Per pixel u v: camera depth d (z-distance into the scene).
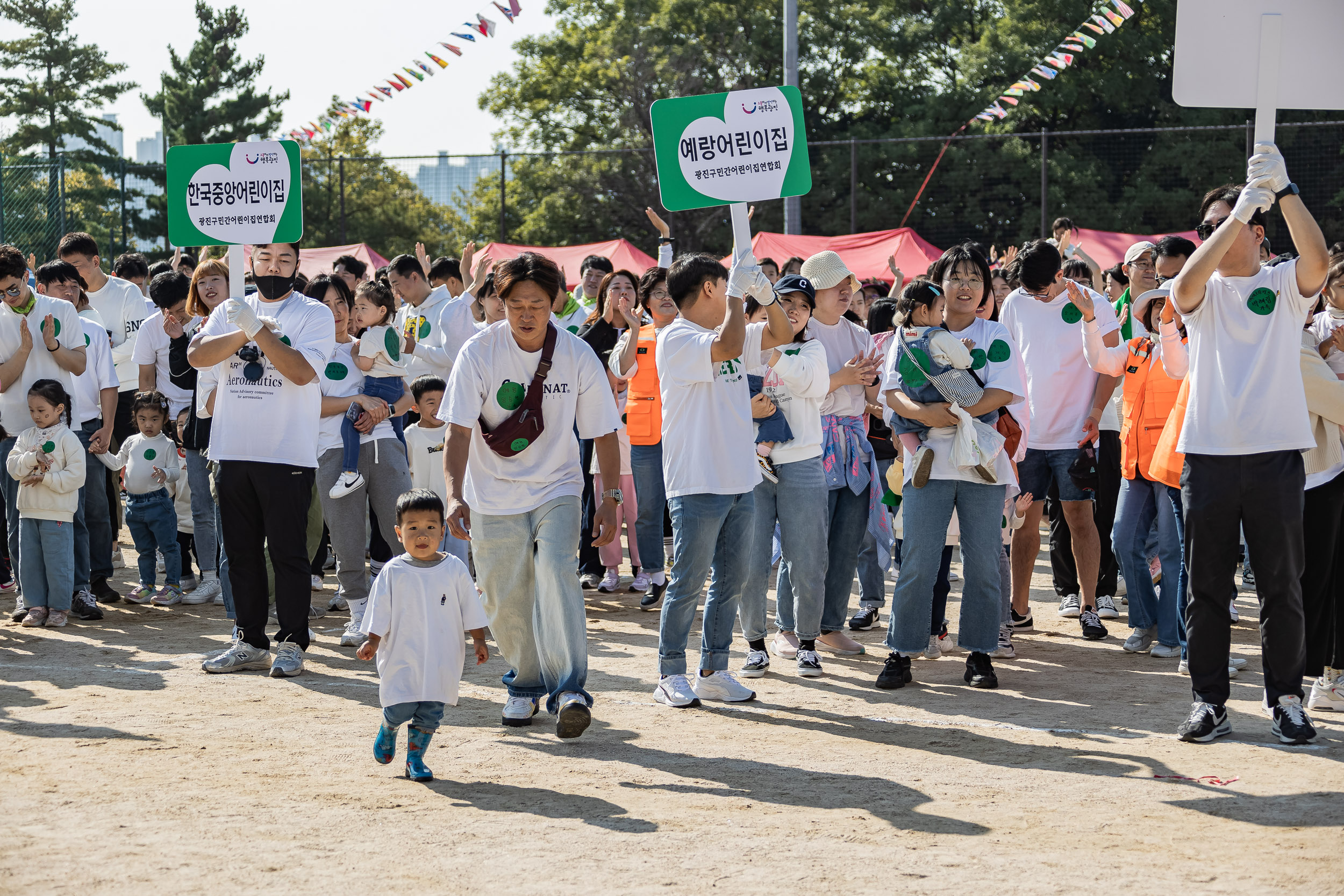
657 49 37.41
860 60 38.16
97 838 3.94
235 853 3.84
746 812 4.33
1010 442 6.30
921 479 6.20
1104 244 19.70
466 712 5.81
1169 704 5.99
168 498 8.73
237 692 6.11
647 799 4.49
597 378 5.32
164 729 5.39
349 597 7.34
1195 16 5.24
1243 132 29.95
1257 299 5.12
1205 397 5.20
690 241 34.03
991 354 6.27
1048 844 3.96
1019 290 7.76
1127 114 35.16
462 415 5.13
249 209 6.26
